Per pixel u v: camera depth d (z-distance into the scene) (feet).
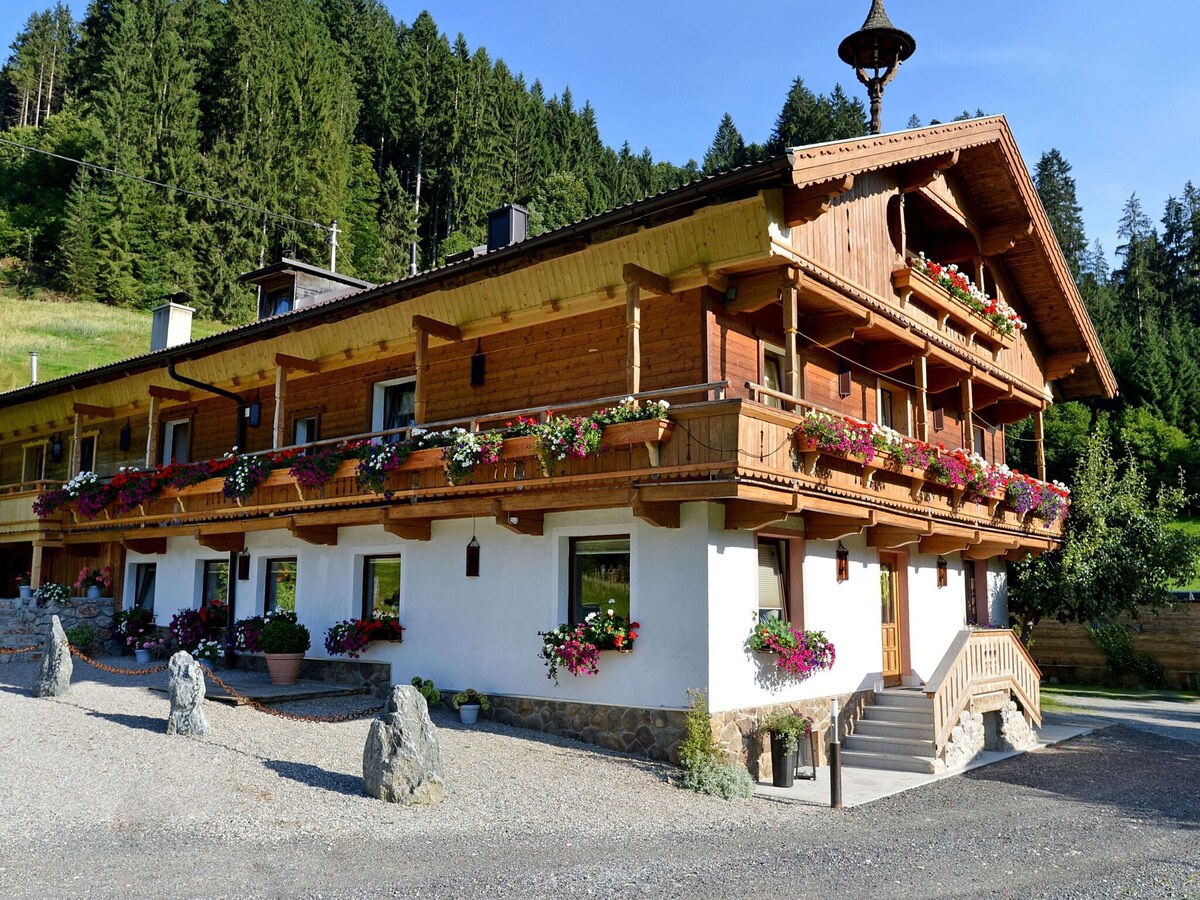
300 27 254.47
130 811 27.73
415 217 245.24
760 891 23.52
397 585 50.31
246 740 37.06
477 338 50.85
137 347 174.70
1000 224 59.16
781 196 38.63
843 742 45.88
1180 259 277.85
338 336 56.03
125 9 231.30
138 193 211.61
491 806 30.73
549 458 39.06
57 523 68.23
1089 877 25.76
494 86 282.77
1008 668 51.26
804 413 43.50
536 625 43.29
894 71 55.88
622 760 37.91
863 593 49.49
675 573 38.99
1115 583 68.69
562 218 238.89
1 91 312.71
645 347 43.37
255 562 57.62
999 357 61.31
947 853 28.25
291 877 22.81
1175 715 66.33
